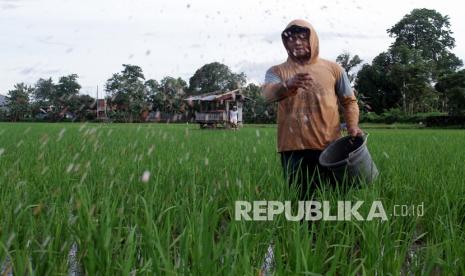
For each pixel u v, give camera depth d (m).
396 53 72.88
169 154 8.34
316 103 5.07
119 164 6.73
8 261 3.40
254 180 5.33
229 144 11.97
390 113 62.81
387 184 5.65
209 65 43.03
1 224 3.56
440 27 87.88
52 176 5.61
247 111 48.97
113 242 3.40
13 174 5.66
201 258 2.79
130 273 2.96
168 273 2.63
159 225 4.01
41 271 2.98
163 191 4.88
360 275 3.41
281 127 5.23
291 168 5.17
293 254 3.17
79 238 3.32
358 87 75.12
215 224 3.46
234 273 2.71
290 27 5.08
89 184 5.21
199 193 5.02
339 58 46.31
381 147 11.30
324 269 3.39
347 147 5.17
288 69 5.16
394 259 3.14
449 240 3.27
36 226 3.62
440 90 71.50
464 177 5.96
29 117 68.19
